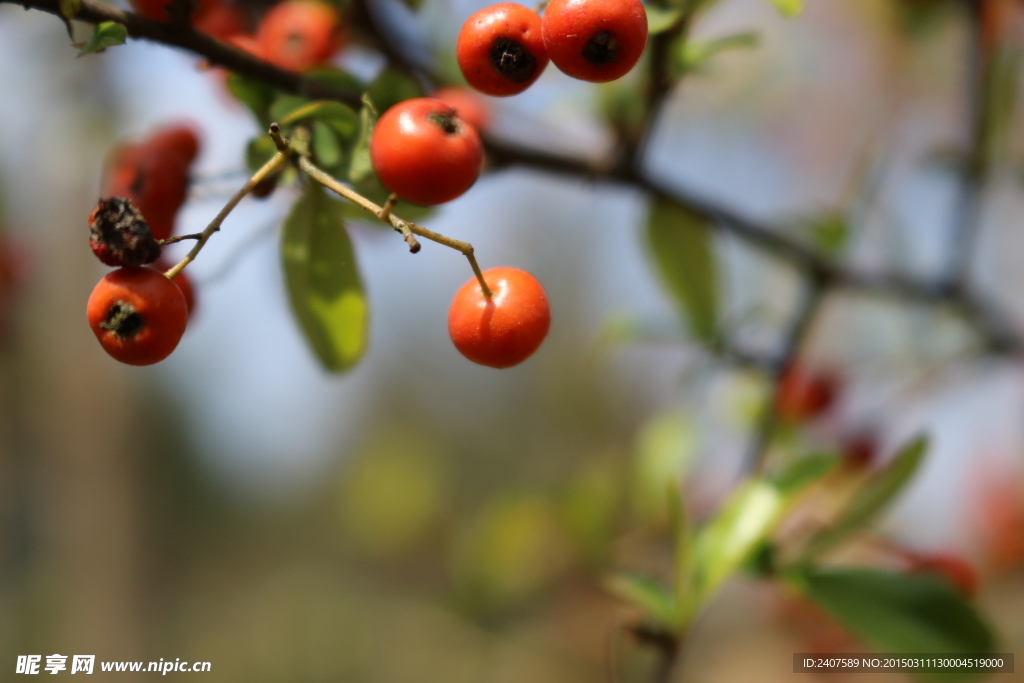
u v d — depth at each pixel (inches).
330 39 96.3
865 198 131.0
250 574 649.6
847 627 96.1
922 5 154.6
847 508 101.7
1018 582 172.1
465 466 462.6
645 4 90.7
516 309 76.9
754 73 213.2
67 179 260.7
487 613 224.1
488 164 103.7
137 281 69.4
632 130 107.1
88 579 327.6
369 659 409.4
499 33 76.0
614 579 105.8
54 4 71.1
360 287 87.9
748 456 129.2
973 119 126.9
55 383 310.2
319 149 81.0
